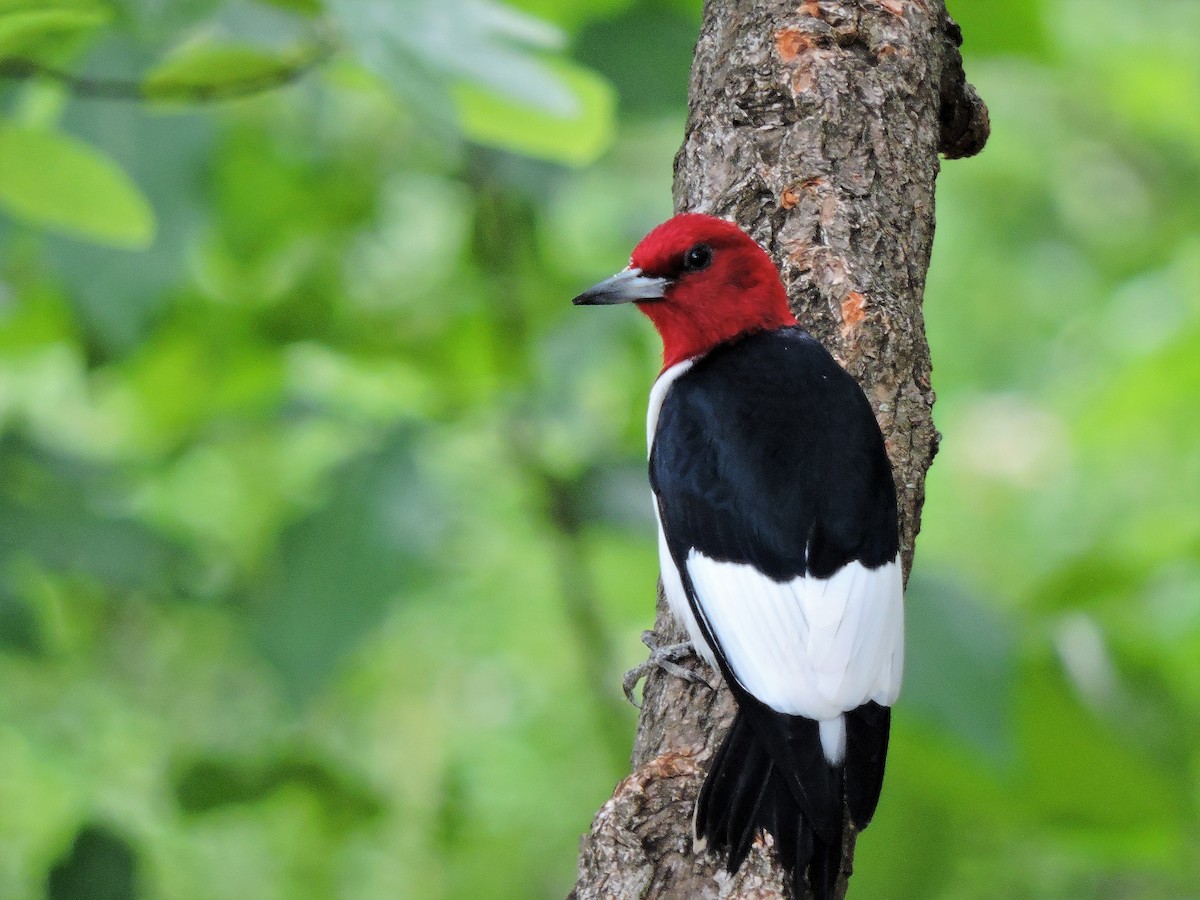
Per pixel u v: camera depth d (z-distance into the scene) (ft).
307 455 42.11
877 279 24.84
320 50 26.04
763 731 20.20
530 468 36.47
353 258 39.17
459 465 38.73
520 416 36.45
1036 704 33.53
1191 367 39.68
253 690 42.14
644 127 40.50
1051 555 46.73
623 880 19.93
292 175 39.52
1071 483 48.80
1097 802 34.42
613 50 34.09
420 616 46.21
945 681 28.71
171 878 42.37
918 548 49.19
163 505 41.88
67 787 41.96
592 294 26.23
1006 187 55.57
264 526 39.40
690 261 25.68
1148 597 34.73
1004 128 55.26
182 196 32.58
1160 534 37.76
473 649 46.37
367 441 33.55
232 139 38.68
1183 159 56.24
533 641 46.39
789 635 21.02
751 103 26.04
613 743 41.22
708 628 21.99
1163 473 47.75
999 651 29.04
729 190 26.02
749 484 22.40
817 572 21.43
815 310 24.85
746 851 19.45
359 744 45.01
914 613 29.17
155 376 39.14
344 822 38.45
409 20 21.77
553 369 35.04
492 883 43.73
